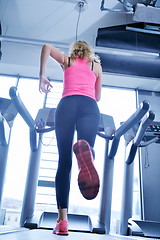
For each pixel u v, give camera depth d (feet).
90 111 4.25
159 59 12.39
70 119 4.18
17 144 12.91
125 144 8.52
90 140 4.09
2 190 7.17
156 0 9.64
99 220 7.94
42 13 12.60
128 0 11.18
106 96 15.58
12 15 12.85
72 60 4.67
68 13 12.48
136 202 12.93
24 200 7.76
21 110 6.05
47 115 7.11
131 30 12.10
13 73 15.11
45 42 12.57
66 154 4.15
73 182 12.14
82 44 4.91
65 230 4.28
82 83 4.41
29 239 3.42
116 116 15.03
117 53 12.09
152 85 15.15
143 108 5.45
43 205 12.05
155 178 13.00
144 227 8.80
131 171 8.43
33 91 15.11
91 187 3.62
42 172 12.86
